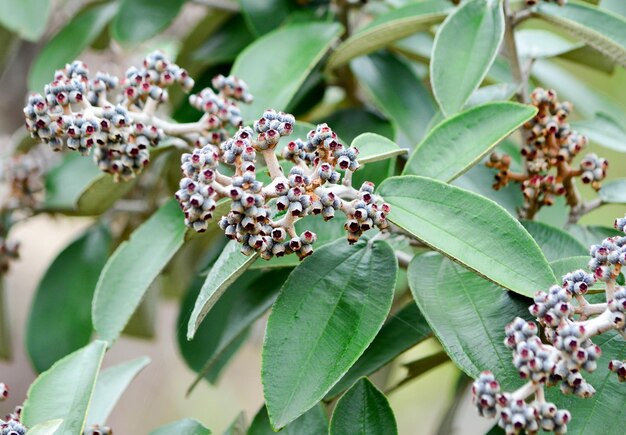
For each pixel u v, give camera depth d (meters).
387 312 0.66
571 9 0.74
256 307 0.76
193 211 0.63
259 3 0.85
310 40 0.79
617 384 0.65
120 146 0.71
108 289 0.73
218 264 0.66
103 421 0.70
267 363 0.65
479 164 0.77
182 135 0.73
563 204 0.78
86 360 0.69
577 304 0.65
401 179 0.67
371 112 0.83
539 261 0.64
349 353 0.65
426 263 0.69
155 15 0.87
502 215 0.65
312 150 0.66
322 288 0.67
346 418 0.66
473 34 0.72
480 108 0.70
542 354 0.60
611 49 0.73
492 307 0.66
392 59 0.84
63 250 0.87
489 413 0.60
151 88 0.72
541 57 0.83
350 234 0.65
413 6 0.77
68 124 0.69
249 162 0.64
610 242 0.63
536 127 0.72
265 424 0.70
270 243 0.64
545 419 0.60
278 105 0.77
